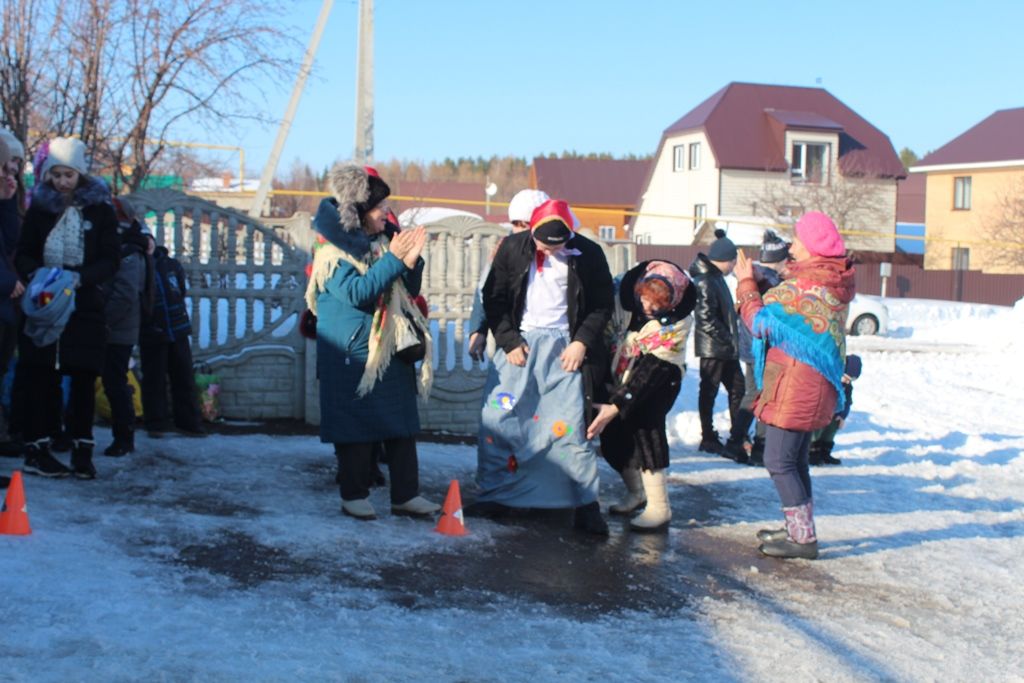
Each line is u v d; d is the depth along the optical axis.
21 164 6.65
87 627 4.05
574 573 5.59
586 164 65.25
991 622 5.34
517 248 6.38
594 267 6.39
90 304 6.38
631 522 6.67
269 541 5.52
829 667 4.45
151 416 8.28
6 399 7.44
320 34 13.99
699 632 4.79
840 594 5.62
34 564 4.70
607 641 4.55
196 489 6.54
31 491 6.07
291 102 14.40
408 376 6.26
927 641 4.95
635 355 6.51
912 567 6.24
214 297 9.44
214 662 3.83
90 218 6.39
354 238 5.99
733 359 9.36
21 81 11.48
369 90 14.29
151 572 4.85
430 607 4.80
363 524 6.04
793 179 50.19
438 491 7.24
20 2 11.52
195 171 16.05
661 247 43.91
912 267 44.31
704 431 9.71
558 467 6.39
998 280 43.59
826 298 6.10
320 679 3.79
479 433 6.59
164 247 8.44
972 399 14.98
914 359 19.48
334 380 6.04
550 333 6.40
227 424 9.28
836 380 6.12
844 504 7.91
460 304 9.96
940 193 51.72
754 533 6.79
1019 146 49.09
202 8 12.67
